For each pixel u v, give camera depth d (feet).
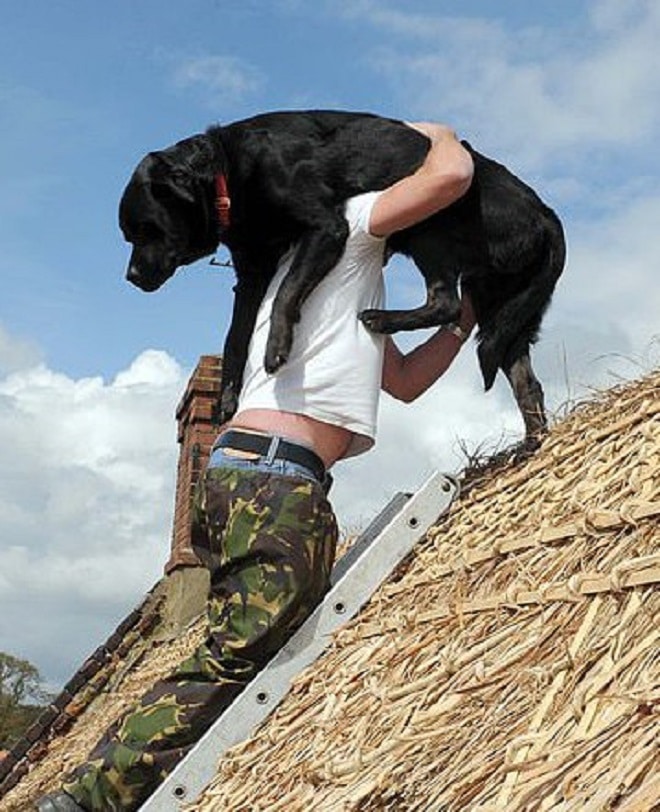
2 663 61.67
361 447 9.51
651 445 8.07
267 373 9.27
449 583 8.82
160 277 11.02
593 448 9.12
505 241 10.85
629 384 9.87
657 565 6.28
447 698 7.13
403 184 9.50
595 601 6.59
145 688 20.11
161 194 10.84
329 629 9.48
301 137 10.70
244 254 10.82
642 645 5.82
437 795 6.18
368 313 9.56
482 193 10.87
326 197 10.46
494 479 10.57
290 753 8.50
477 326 11.27
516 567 7.98
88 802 8.91
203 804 8.80
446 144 9.75
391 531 9.84
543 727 5.97
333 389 9.23
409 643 8.38
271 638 8.88
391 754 7.02
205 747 9.00
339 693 8.57
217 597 9.11
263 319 9.85
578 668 6.14
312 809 7.36
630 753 5.08
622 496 7.61
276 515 8.84
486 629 7.59
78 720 26.18
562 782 5.27
